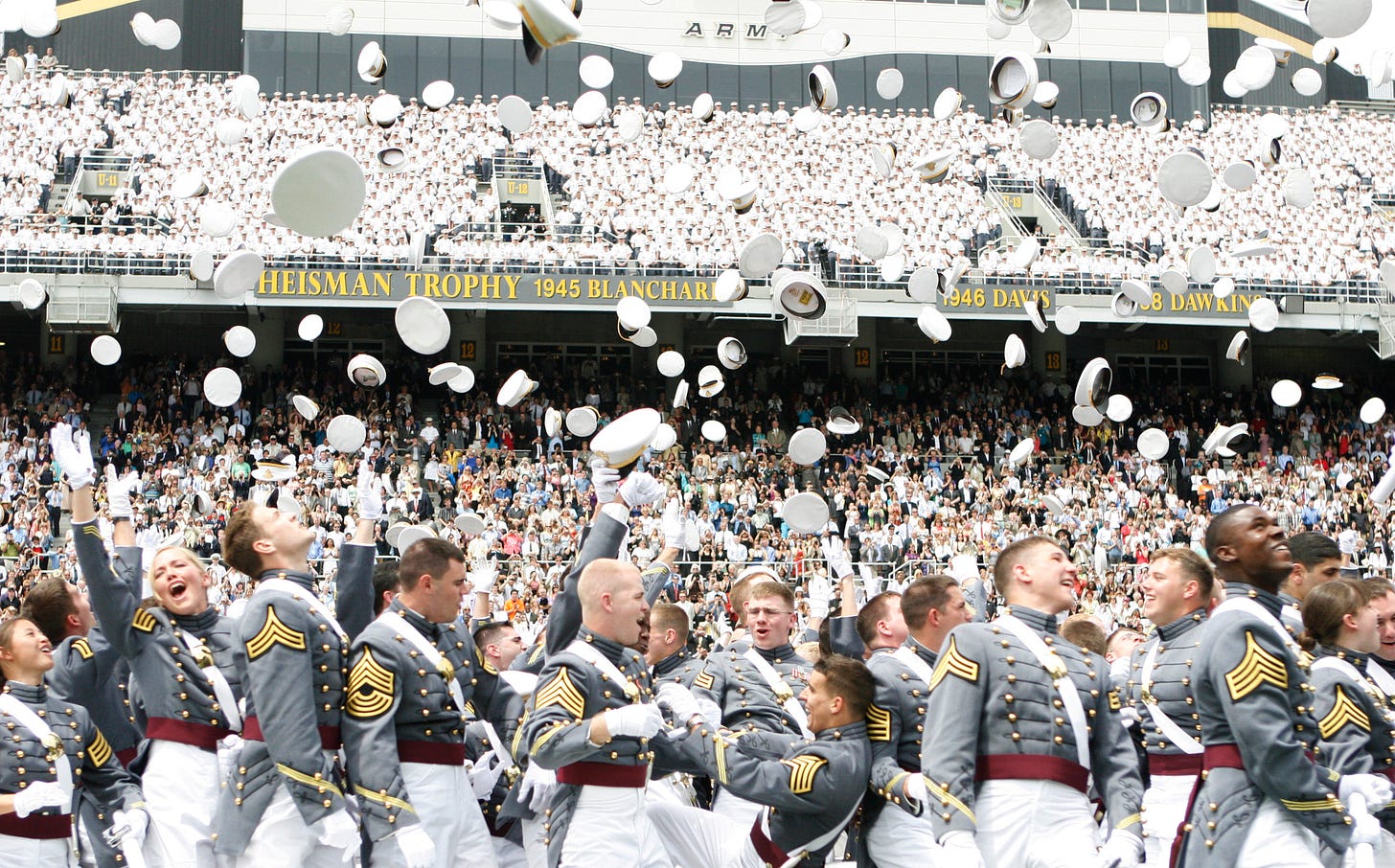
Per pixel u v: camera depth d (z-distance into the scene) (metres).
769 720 8.70
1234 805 6.70
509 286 39.56
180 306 39.56
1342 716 7.39
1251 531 7.13
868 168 44.91
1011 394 42.97
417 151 43.66
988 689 6.95
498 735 8.22
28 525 32.38
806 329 40.62
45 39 52.94
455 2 49.94
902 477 35.47
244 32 48.97
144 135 43.53
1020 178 46.44
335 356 43.72
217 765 7.92
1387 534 35.56
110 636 7.91
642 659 7.86
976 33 51.84
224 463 34.41
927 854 7.52
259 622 7.05
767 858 7.85
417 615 7.53
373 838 6.96
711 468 35.94
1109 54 52.28
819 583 10.50
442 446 37.75
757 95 50.88
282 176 8.48
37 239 38.47
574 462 36.16
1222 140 48.91
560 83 50.12
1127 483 37.78
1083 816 6.86
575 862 7.34
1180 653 7.45
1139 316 41.12
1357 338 44.97
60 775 7.75
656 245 40.59
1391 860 7.56
